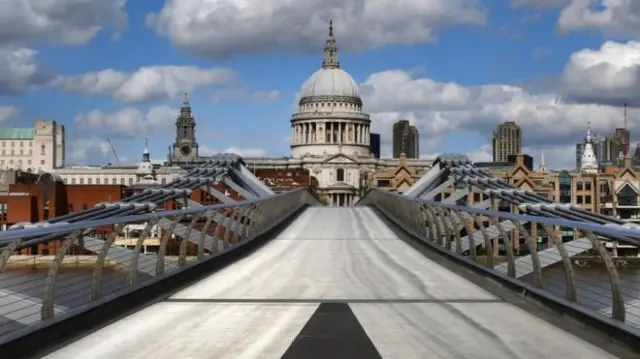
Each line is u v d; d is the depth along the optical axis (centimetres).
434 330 1452
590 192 14825
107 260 2253
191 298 1873
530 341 1353
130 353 1264
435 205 3014
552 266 2347
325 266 2666
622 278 1823
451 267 2589
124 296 1633
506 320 1561
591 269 2233
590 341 1352
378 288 2073
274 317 1597
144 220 1753
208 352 1266
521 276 2306
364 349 1286
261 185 5597
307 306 1748
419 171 16838
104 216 2186
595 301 1719
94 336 1400
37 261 1995
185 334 1415
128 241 5028
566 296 1587
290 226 4928
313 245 3588
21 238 1216
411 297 1897
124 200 2866
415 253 3195
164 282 1911
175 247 5625
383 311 1675
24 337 1213
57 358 1230
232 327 1484
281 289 2048
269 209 4491
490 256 2189
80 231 1484
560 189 14800
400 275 2395
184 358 1225
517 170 14350
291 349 1285
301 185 18938
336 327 1480
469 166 5334
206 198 9931
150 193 3322
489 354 1253
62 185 11288
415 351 1271
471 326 1493
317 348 1293
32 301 1623
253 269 2553
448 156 5459
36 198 10531
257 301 1825
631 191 14812
